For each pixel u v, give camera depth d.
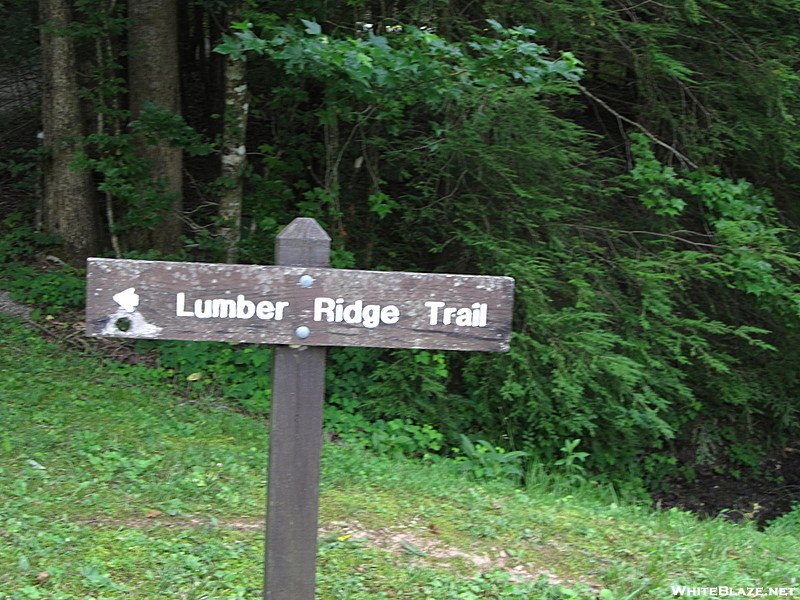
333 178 8.41
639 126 8.43
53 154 9.02
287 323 2.67
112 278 2.57
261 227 8.33
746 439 9.95
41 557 3.84
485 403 8.09
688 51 8.77
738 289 8.26
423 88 6.56
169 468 5.32
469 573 4.22
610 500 7.11
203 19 10.55
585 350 7.55
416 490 5.65
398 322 2.73
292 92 7.89
